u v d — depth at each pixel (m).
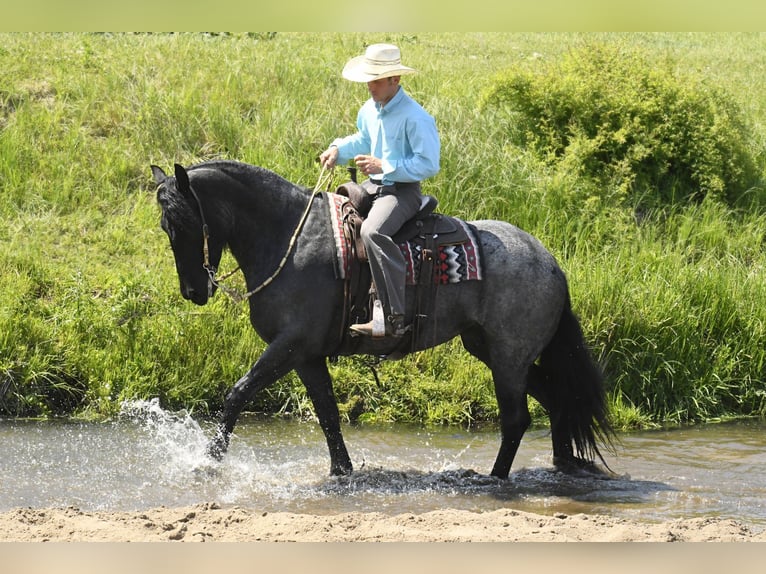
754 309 13.20
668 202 15.83
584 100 16.03
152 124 15.94
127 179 15.31
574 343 9.61
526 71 16.56
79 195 14.84
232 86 17.06
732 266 14.12
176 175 8.64
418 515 8.04
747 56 23.55
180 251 8.89
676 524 7.80
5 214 14.34
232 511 7.78
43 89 16.73
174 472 9.49
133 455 10.02
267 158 15.22
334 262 8.90
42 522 7.41
